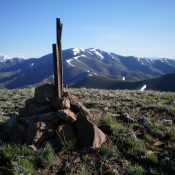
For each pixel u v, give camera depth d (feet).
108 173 36.45
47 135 42.83
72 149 40.98
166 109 60.64
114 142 42.73
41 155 38.99
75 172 36.78
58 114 44.93
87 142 41.45
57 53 47.11
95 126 42.83
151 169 37.27
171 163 38.04
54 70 47.57
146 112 59.88
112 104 68.90
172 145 42.80
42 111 47.06
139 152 40.47
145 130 47.34
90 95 87.51
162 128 48.47
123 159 39.14
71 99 48.93
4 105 75.51
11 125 46.93
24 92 104.83
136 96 88.17
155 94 93.97
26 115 48.01
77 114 46.44
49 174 36.52
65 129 43.04
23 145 41.83
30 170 36.29
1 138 45.75
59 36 46.62
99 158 38.96
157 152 41.22
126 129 45.62
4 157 39.24
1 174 36.06
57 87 47.83
